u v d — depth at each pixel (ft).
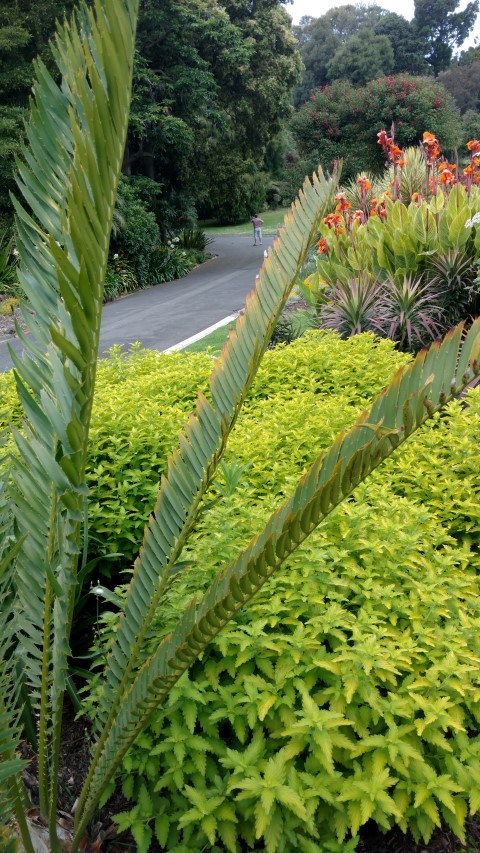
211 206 123.95
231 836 6.07
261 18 88.28
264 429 13.32
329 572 7.89
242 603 5.26
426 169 29.68
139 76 70.64
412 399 4.58
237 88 88.84
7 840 5.36
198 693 6.59
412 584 8.15
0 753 5.81
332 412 13.92
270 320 5.65
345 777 6.57
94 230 4.36
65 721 9.02
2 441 7.14
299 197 5.96
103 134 4.24
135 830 6.30
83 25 4.70
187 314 47.01
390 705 6.53
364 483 10.61
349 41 172.76
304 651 7.07
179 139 76.84
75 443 4.75
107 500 11.79
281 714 6.56
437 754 6.77
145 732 6.85
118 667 6.28
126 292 65.31
